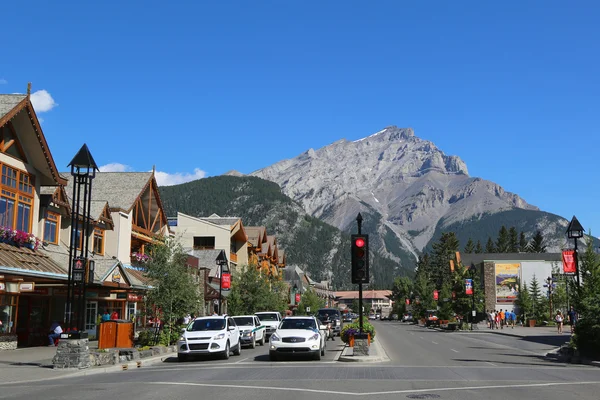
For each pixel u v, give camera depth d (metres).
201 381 16.22
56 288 32.03
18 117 29.84
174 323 30.47
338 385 15.13
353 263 24.69
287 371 19.19
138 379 17.12
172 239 31.97
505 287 89.06
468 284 62.59
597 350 23.53
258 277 59.00
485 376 17.69
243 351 30.44
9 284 28.66
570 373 18.88
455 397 12.96
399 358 25.36
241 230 72.38
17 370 19.61
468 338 45.34
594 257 27.45
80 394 13.61
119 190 44.38
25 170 31.03
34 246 30.33
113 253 40.66
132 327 26.27
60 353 20.28
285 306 69.25
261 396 13.05
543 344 37.06
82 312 21.70
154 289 29.88
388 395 13.20
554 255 101.25
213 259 61.06
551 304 77.31
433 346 34.78
